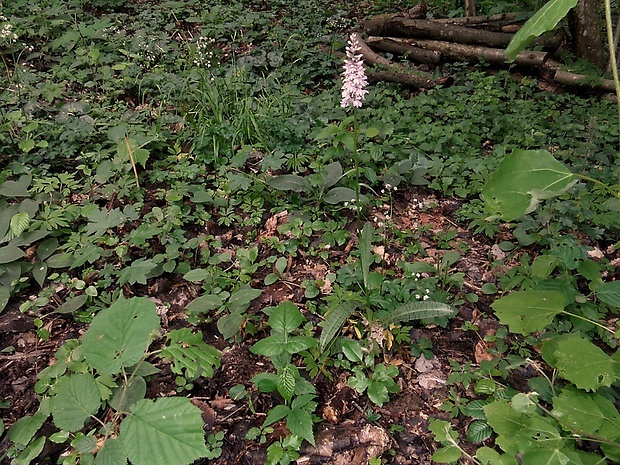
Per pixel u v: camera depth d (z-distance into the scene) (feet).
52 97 16.47
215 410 8.32
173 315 10.21
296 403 7.95
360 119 16.93
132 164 13.39
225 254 11.37
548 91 20.01
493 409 6.89
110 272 10.69
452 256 10.96
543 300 7.48
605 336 9.20
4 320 9.76
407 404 8.47
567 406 6.74
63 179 13.10
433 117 17.56
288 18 26.40
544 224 12.09
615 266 11.30
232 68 19.63
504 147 15.07
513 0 26.84
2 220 11.37
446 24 22.84
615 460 6.45
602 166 14.53
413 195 14.02
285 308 8.48
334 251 11.82
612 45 5.01
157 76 18.51
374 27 24.12
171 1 26.86
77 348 8.70
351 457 7.60
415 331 9.74
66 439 7.55
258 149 15.42
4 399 8.44
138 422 6.66
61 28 22.34
